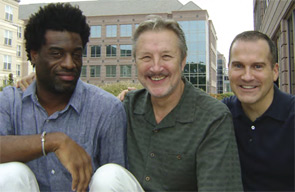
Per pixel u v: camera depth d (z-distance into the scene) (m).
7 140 1.79
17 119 2.06
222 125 1.87
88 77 46.94
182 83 2.17
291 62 8.91
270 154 2.17
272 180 2.21
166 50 2.02
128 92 2.52
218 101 2.01
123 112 2.20
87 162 1.82
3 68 33.84
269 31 12.41
